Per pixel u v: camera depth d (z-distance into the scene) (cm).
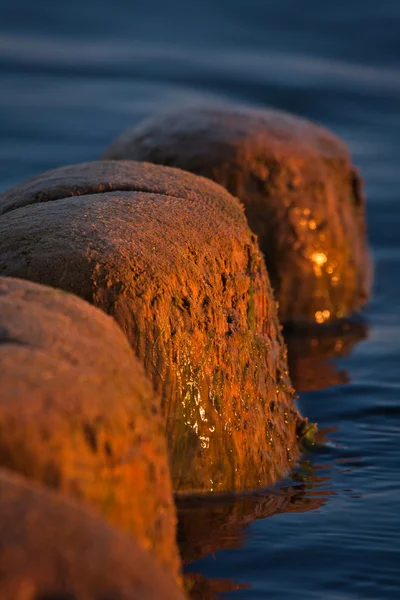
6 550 787
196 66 8075
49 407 941
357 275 2962
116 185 1741
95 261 1430
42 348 1023
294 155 2764
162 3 10388
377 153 5688
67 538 813
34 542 800
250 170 2700
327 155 2864
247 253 1688
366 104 7075
